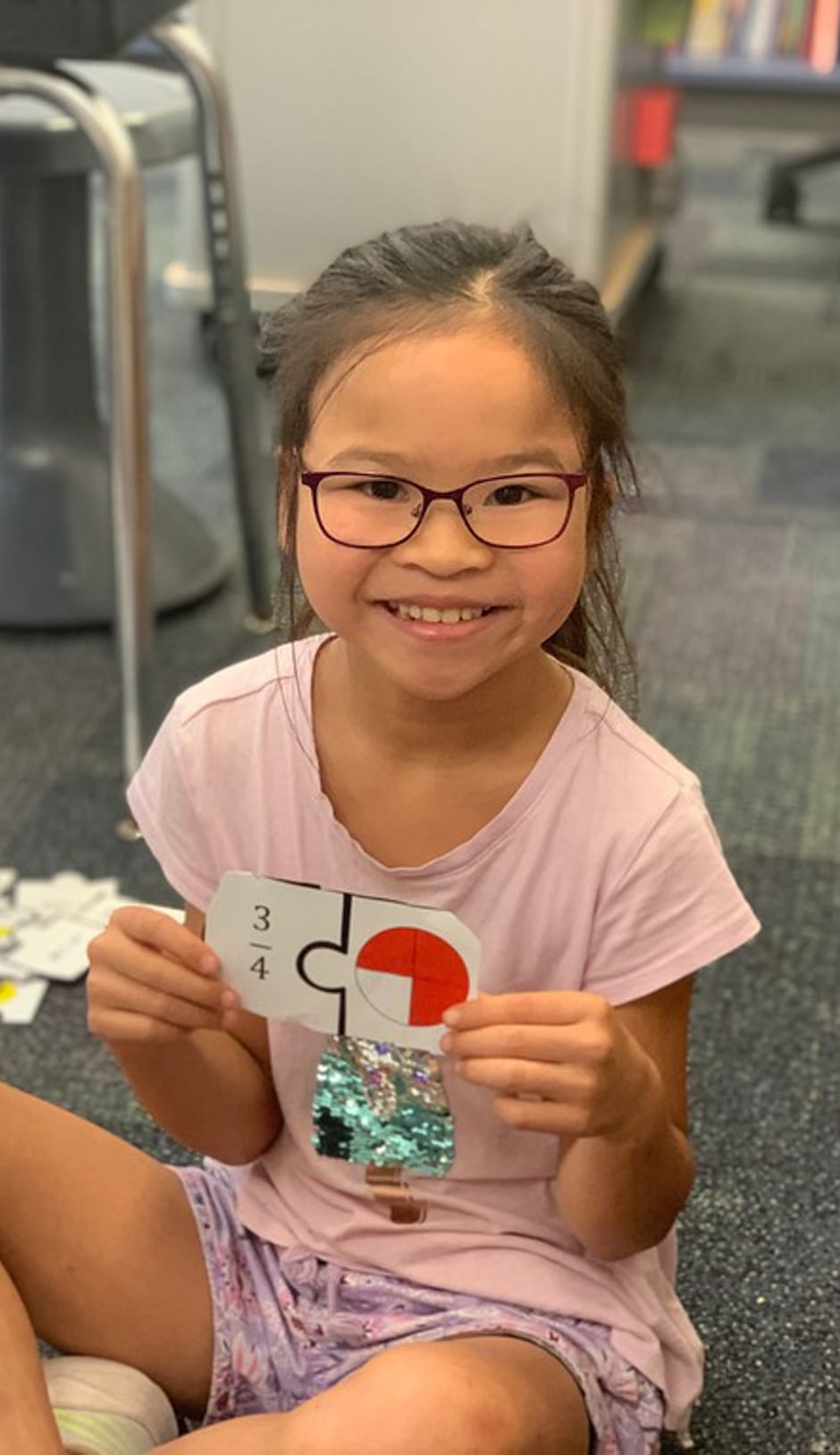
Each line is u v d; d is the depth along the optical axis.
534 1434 0.79
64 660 1.98
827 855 1.62
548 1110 0.78
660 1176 0.86
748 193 4.27
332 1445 0.78
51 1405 0.84
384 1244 0.90
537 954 0.88
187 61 1.83
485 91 2.57
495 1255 0.89
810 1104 1.30
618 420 0.85
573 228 2.64
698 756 1.79
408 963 0.81
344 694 0.89
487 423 0.76
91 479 2.11
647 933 0.87
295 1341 0.90
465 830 0.88
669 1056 0.89
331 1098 0.89
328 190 2.66
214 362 2.89
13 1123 0.92
